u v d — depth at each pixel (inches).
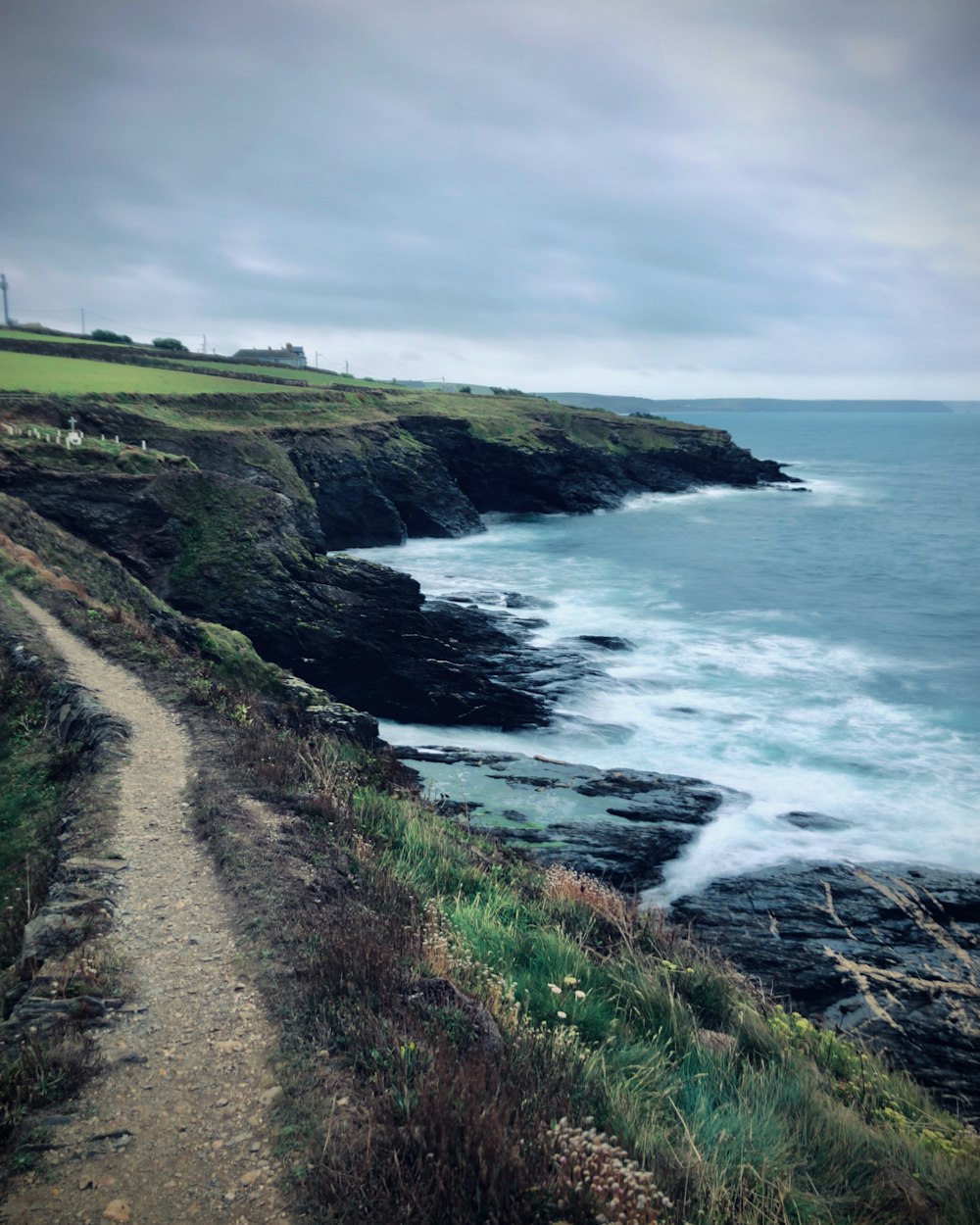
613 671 1267.2
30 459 1333.7
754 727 1038.4
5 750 567.8
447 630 1423.5
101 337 4608.8
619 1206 162.9
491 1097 189.2
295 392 3164.4
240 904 316.5
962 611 1715.1
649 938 407.8
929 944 586.6
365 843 418.0
